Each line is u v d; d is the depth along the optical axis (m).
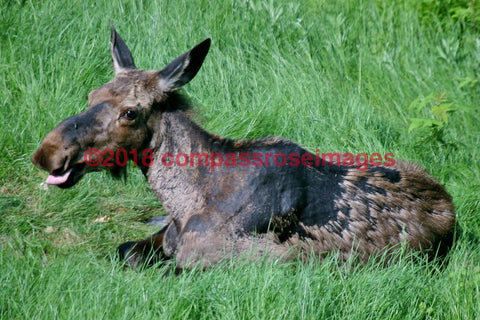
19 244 19.64
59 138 17.09
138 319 15.57
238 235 18.00
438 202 19.67
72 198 21.72
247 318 15.78
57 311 15.90
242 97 26.27
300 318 15.84
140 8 28.61
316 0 31.45
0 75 25.30
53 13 27.48
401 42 30.81
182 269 18.25
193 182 18.41
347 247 18.52
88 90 25.19
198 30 28.09
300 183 18.31
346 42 29.92
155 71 18.22
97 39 26.84
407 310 16.75
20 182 22.41
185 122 18.44
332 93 27.17
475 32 32.53
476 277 17.25
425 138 25.19
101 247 20.17
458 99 28.27
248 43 28.38
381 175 19.12
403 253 18.72
